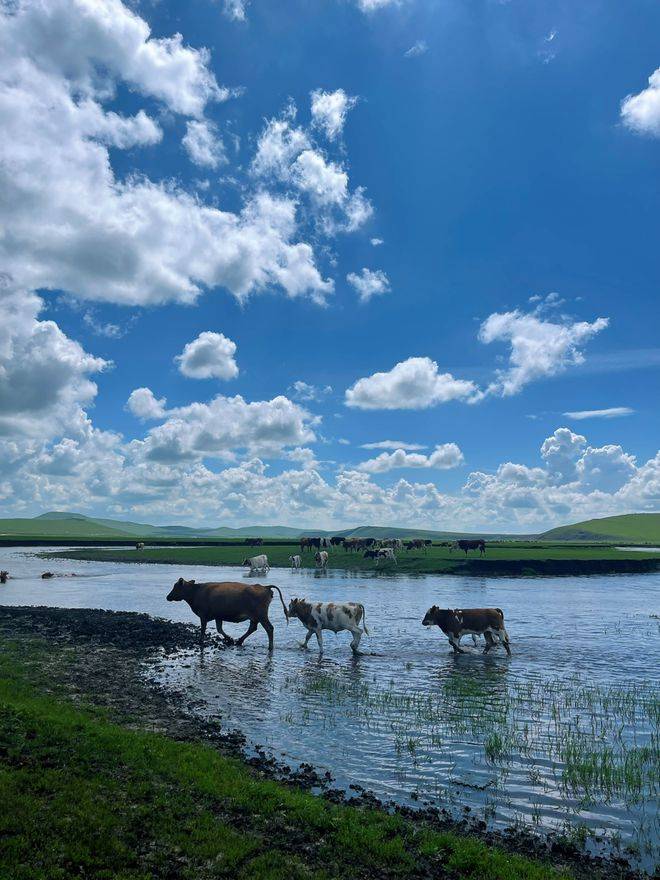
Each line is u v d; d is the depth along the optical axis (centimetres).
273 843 848
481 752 1276
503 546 11494
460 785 1110
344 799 1030
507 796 1066
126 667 2083
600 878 809
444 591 4588
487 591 4662
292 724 1454
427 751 1279
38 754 1046
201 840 828
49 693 1622
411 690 1797
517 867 803
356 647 2403
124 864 754
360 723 1466
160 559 8519
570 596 4428
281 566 7100
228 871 764
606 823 970
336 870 786
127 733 1230
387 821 927
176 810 908
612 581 5878
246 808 944
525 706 1623
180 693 1736
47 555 10000
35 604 3941
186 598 2556
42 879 695
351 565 7019
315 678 1945
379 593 4412
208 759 1138
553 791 1086
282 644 2617
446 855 839
